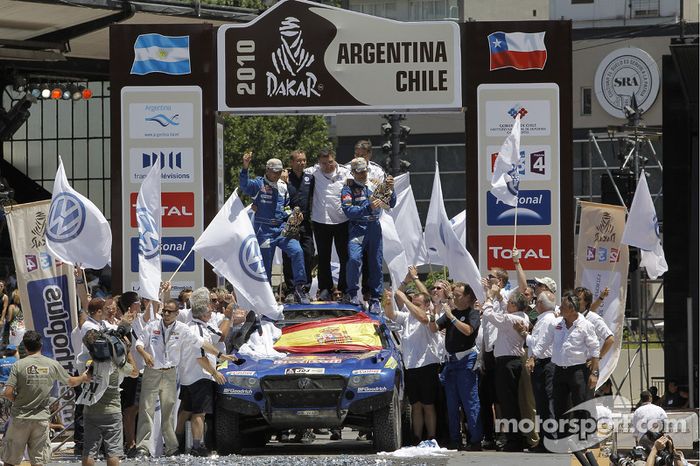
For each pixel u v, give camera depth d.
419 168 139.25
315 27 44.47
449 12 146.25
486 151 44.16
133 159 44.84
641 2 137.75
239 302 39.31
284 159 112.88
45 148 86.19
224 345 37.19
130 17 63.78
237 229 38.78
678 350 53.78
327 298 41.50
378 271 41.44
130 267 44.66
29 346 31.03
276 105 44.69
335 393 34.66
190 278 44.47
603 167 133.25
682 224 53.94
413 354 37.50
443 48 44.28
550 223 43.78
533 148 44.00
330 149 41.66
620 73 134.50
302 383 34.75
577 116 136.00
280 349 37.34
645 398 36.84
